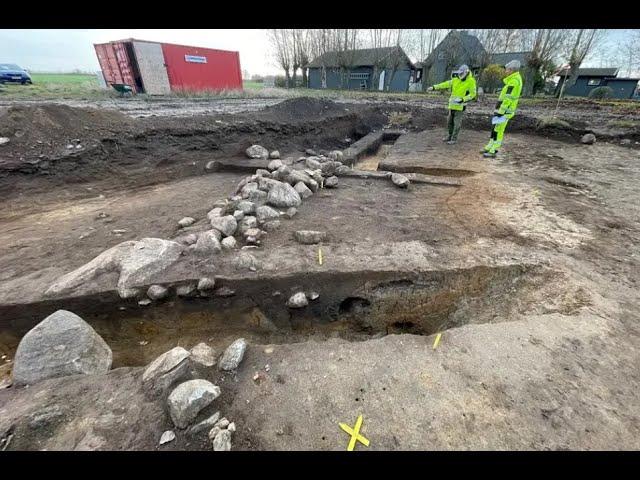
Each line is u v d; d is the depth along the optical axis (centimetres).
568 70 1752
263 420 166
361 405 174
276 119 864
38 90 1269
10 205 466
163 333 297
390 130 1049
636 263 310
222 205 446
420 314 317
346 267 305
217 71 1652
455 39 2189
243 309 298
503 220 398
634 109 1102
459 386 184
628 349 210
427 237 360
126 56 1361
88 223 418
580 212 418
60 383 187
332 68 2742
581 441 155
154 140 651
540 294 282
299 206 439
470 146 778
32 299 272
